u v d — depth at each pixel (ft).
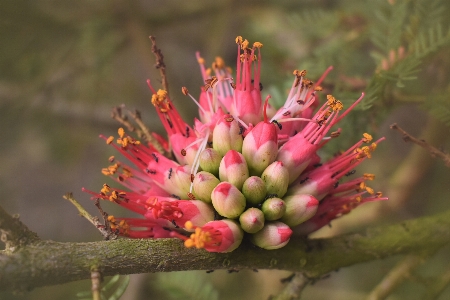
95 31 1.41
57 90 1.44
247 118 1.03
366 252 1.06
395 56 1.11
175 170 1.02
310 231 1.04
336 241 1.06
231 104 1.05
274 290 1.45
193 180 1.00
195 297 1.20
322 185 1.01
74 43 1.39
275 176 0.99
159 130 1.62
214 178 1.00
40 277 0.96
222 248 0.98
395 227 1.07
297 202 1.00
